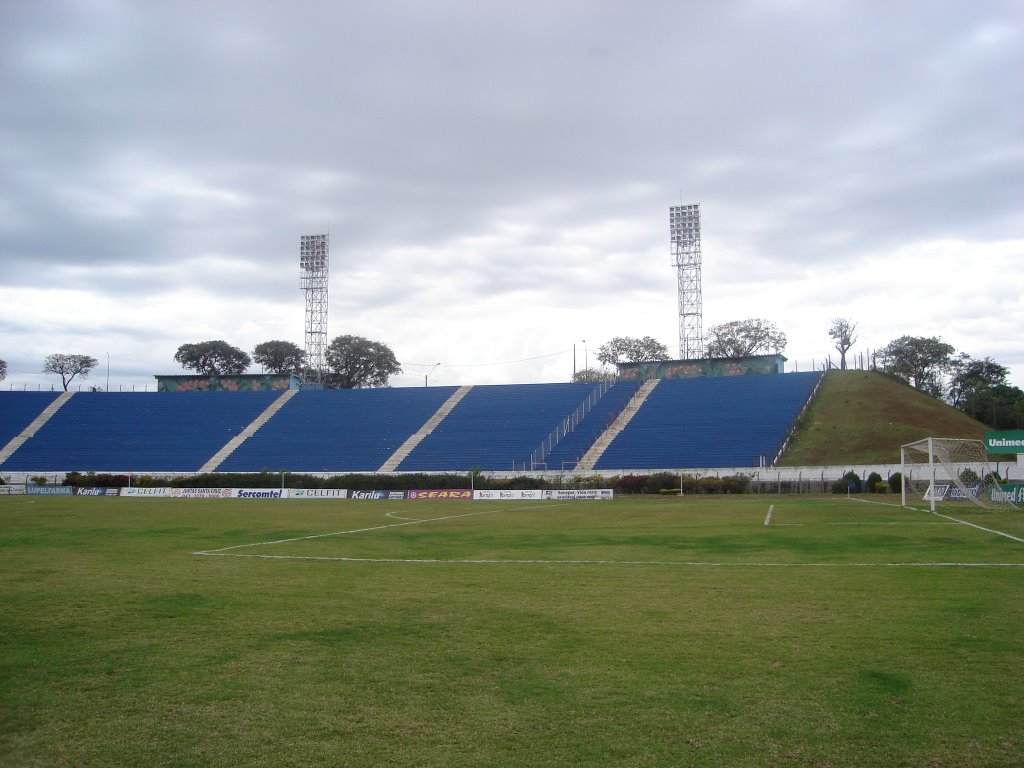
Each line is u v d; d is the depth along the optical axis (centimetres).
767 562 2075
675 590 1645
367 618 1381
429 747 779
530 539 2805
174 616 1409
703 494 6091
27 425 8862
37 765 746
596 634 1241
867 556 2170
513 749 772
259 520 3881
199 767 739
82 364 13025
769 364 8769
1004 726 817
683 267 9244
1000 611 1375
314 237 10150
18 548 2569
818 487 5944
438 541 2767
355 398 9200
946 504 4716
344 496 6475
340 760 751
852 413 7600
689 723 836
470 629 1287
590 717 857
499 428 8075
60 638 1238
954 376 10831
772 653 1107
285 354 13162
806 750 762
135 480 7250
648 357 12788
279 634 1259
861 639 1181
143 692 958
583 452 7275
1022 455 5256
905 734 799
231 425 8725
